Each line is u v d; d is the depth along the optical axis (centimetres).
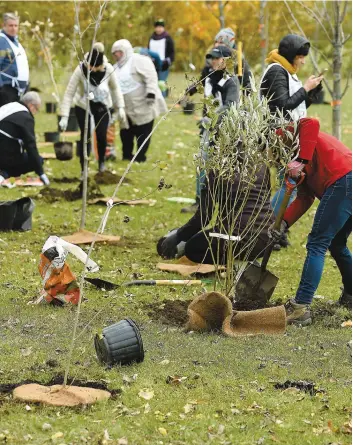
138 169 1916
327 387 727
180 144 2302
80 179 1738
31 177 1748
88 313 905
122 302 954
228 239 894
